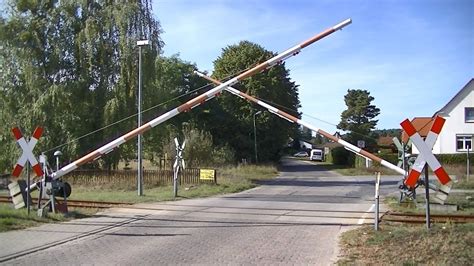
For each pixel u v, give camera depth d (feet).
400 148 61.93
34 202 55.67
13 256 28.91
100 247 31.99
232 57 219.00
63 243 33.40
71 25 109.40
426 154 32.09
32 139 46.01
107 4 110.83
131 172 96.22
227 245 32.86
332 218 47.21
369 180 126.93
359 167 183.62
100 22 108.06
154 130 112.68
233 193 81.71
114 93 107.34
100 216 48.24
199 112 205.46
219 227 41.27
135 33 108.06
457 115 183.11
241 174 131.75
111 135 106.52
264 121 211.82
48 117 104.68
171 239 35.19
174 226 41.75
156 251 30.71
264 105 69.41
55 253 29.96
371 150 245.24
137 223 43.47
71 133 105.40
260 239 35.29
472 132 181.98
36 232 37.81
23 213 45.32
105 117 105.50
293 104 230.48
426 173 34.30
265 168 161.68
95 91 108.47
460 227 35.42
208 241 34.40
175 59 213.05
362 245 31.83
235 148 211.82
